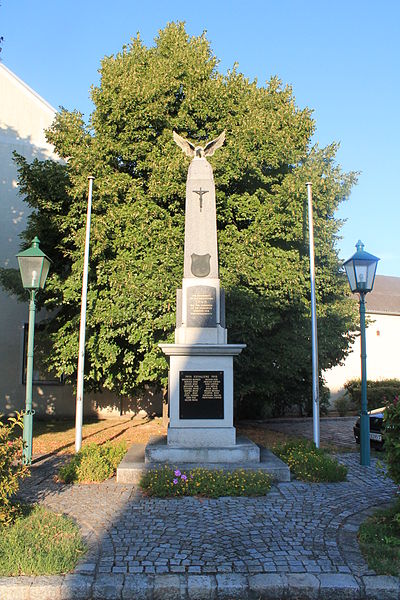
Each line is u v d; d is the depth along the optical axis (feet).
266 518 19.30
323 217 44.57
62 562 14.47
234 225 42.27
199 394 27.61
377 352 82.48
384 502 21.81
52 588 13.38
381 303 86.48
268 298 40.06
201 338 28.84
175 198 41.22
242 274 39.68
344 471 26.17
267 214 41.45
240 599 13.51
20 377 60.75
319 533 17.65
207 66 44.14
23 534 16.42
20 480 25.48
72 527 17.47
